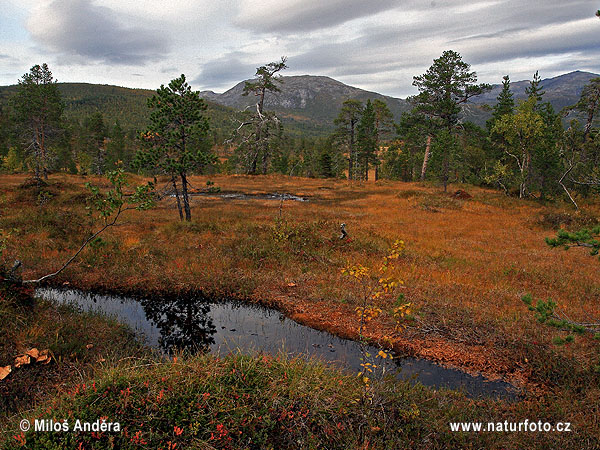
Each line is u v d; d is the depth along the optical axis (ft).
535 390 18.69
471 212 81.76
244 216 66.90
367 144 184.44
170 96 51.88
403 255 41.96
